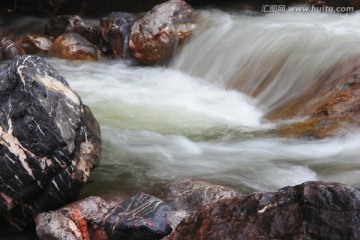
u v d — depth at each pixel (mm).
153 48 14688
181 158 9883
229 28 14625
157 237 7117
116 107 12398
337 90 11172
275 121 11352
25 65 8227
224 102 12664
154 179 9117
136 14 17891
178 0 15297
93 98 12953
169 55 14742
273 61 13062
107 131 10984
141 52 14828
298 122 10938
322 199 5496
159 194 8547
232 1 17375
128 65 15211
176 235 6324
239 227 5832
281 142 10406
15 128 7816
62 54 15578
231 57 13844
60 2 18344
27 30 18250
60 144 7867
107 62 15422
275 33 13867
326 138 10219
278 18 15297
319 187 5598
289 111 11477
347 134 10164
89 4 18203
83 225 7555
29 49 16141
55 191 7953
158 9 15023
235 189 8773
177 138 10727
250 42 13820
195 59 14398
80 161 8203
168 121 11609
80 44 15641
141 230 7148
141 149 10195
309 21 14773
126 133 10930
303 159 9695
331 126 10422
